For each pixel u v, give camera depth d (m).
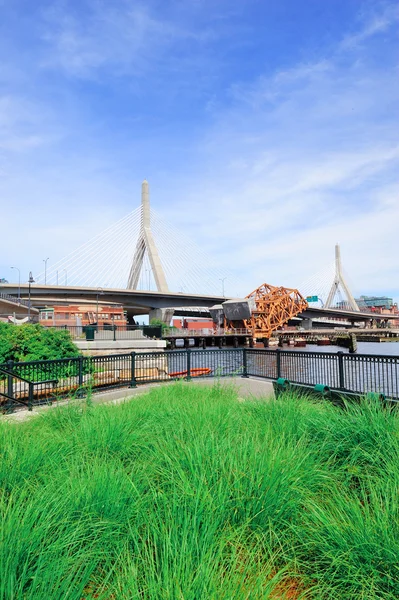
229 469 3.40
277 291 147.25
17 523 2.55
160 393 8.59
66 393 11.27
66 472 3.79
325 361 9.96
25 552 2.40
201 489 3.05
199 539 2.62
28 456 3.99
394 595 2.41
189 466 3.58
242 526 2.80
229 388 9.55
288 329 158.00
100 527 2.82
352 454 4.20
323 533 2.88
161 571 2.30
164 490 3.47
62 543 2.55
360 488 3.75
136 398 8.32
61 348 18.11
